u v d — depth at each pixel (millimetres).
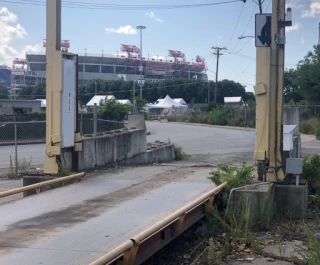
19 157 21016
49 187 9852
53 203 8055
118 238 5852
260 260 6656
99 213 7289
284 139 9812
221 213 8508
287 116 13219
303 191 8984
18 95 101938
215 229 7805
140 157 15617
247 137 34719
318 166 10672
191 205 7004
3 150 24766
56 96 10422
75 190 9305
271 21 9297
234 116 58688
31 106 44438
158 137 35625
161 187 9625
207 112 70562
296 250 6547
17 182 13562
